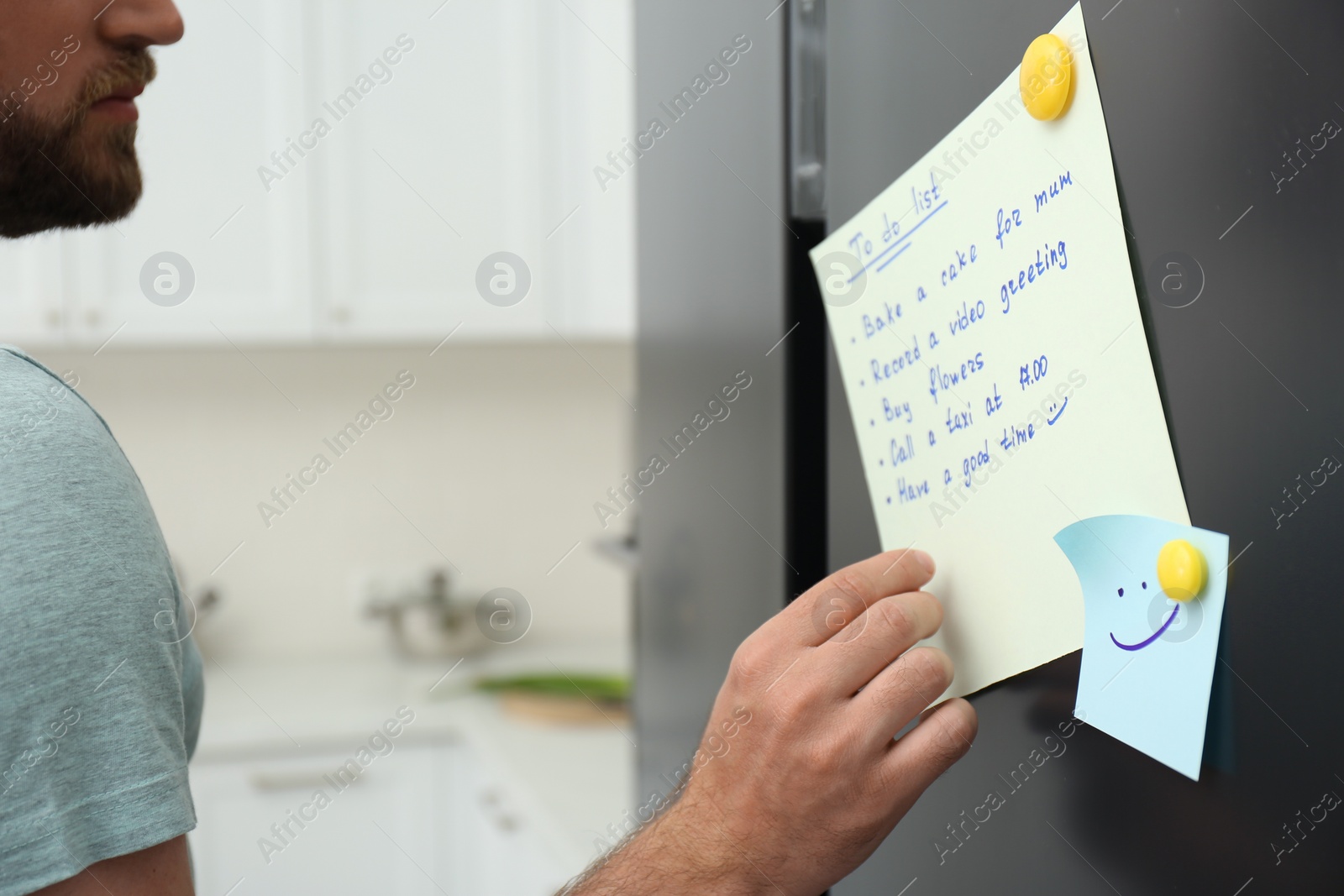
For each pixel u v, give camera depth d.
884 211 0.52
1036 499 0.42
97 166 0.53
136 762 0.39
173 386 2.28
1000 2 0.43
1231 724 0.35
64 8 0.48
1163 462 0.36
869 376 0.54
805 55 0.62
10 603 0.37
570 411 2.51
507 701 1.99
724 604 0.75
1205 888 0.36
